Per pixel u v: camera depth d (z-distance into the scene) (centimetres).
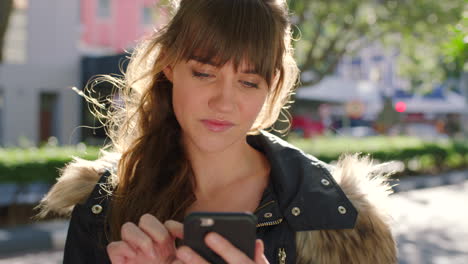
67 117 1358
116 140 133
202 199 110
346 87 1744
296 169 107
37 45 1335
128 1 1792
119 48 1783
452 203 821
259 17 95
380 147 1088
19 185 613
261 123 117
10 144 1288
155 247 86
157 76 117
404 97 2058
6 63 1281
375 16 1024
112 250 87
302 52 1127
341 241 101
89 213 114
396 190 959
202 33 93
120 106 135
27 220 599
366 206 104
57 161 634
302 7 960
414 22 982
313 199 102
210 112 95
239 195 108
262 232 103
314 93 1609
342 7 985
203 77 95
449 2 948
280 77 108
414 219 682
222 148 97
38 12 1333
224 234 77
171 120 118
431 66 1212
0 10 776
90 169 121
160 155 115
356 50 1123
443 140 1420
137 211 112
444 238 580
